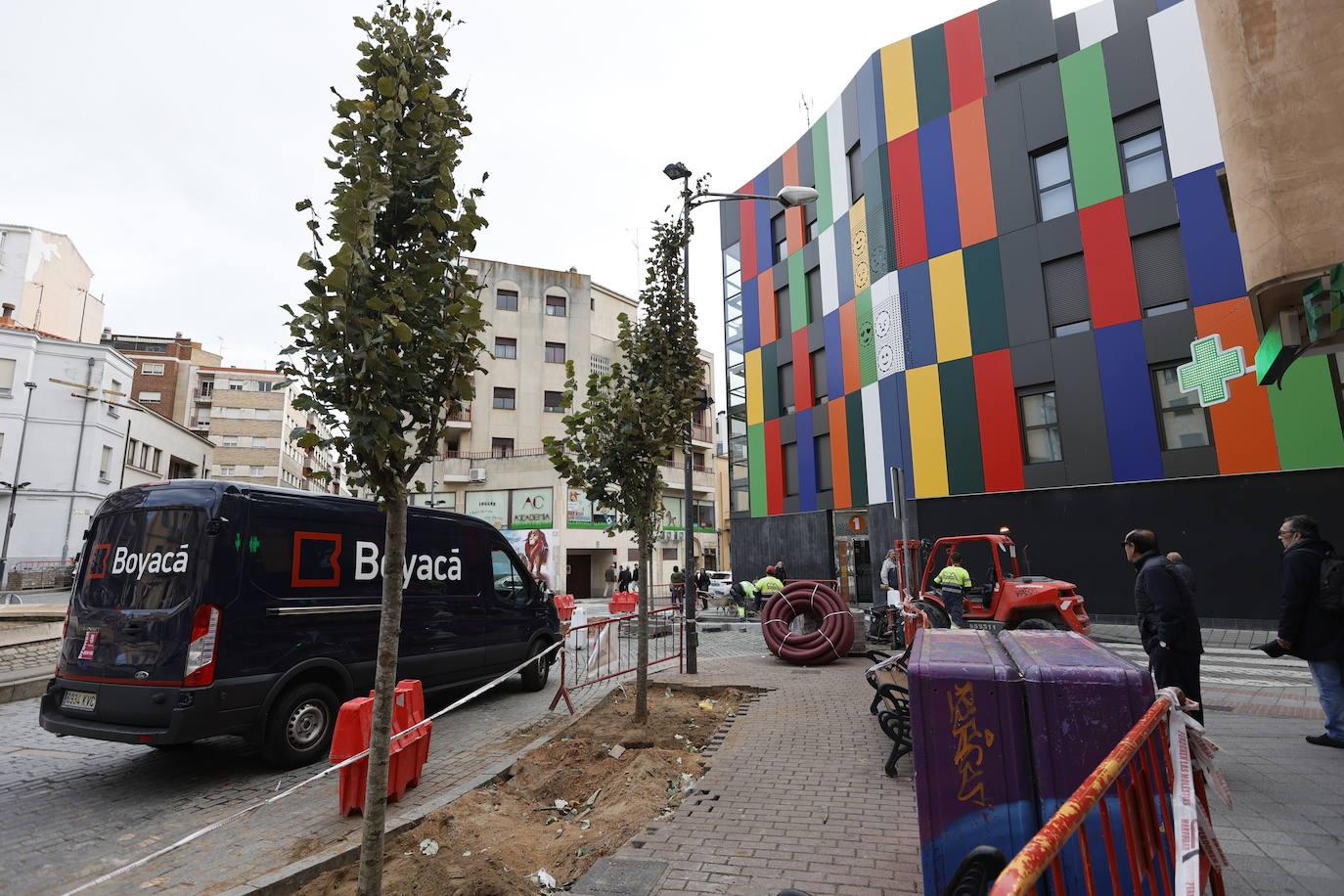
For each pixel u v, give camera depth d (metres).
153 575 5.72
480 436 39.06
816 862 3.63
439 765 5.85
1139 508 14.12
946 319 17.42
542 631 9.63
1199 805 2.61
